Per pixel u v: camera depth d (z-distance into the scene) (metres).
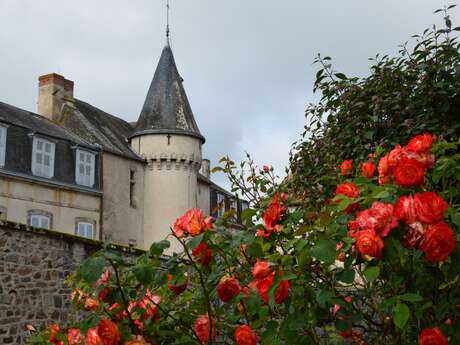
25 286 9.70
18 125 21.73
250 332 2.30
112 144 26.77
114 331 2.42
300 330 2.42
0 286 9.30
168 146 27.81
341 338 2.96
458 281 2.26
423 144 2.24
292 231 2.62
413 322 2.42
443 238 1.82
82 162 24.05
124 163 26.41
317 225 2.30
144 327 2.72
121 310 2.72
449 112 4.63
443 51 4.62
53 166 22.70
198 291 2.87
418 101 4.64
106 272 2.74
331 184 4.58
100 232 24.28
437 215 1.85
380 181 2.22
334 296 2.26
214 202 31.94
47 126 24.58
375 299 2.46
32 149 22.05
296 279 2.30
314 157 5.30
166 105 28.88
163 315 2.78
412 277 2.24
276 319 2.67
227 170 4.34
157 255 2.47
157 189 27.55
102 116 29.97
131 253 11.05
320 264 2.35
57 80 27.52
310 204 4.24
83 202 23.77
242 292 2.41
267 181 4.28
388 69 5.00
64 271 10.41
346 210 2.27
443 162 2.35
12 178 20.95
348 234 2.14
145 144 27.78
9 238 9.59
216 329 2.71
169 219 27.30
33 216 21.53
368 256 1.98
